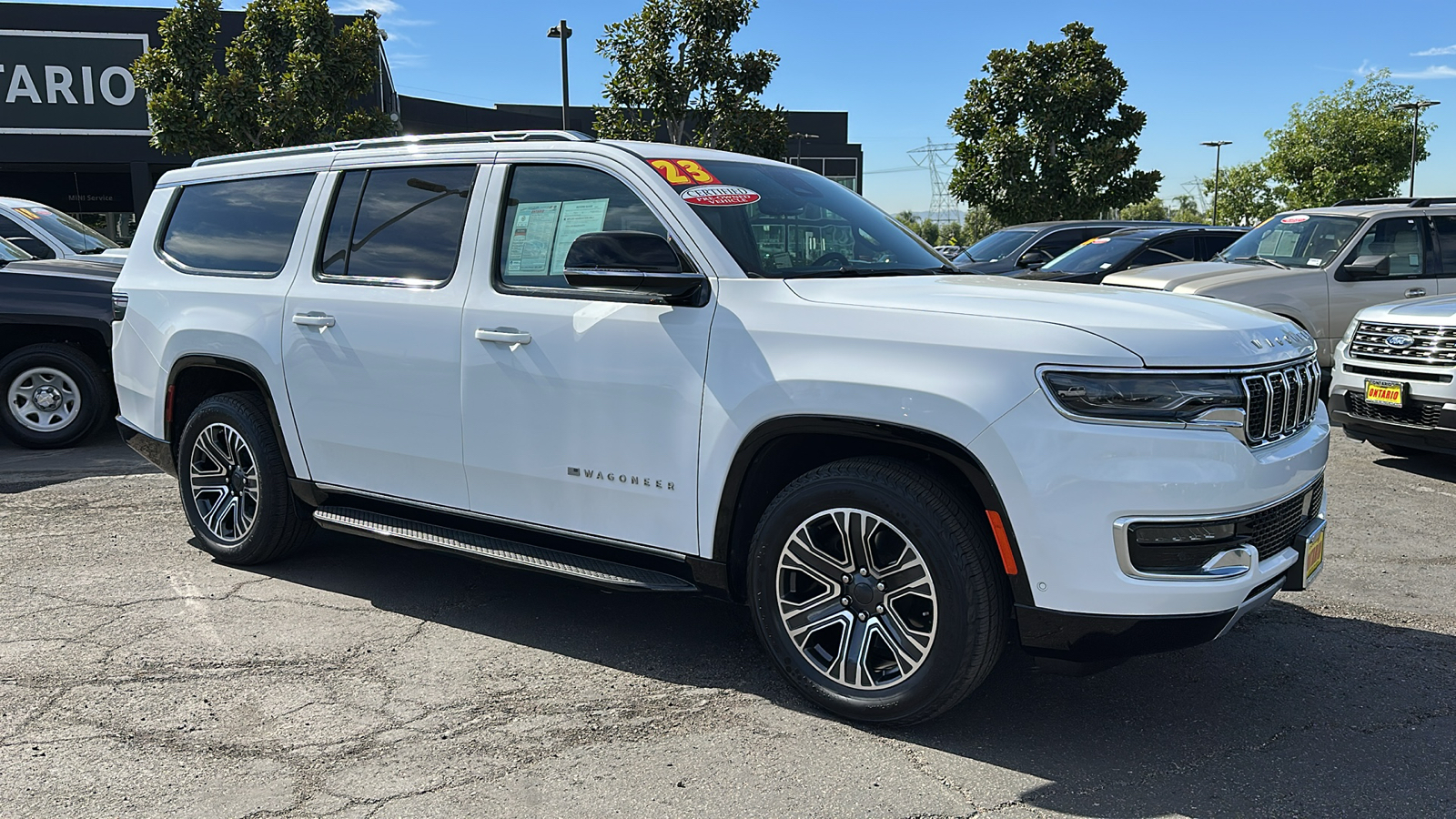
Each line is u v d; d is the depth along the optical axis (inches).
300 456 174.7
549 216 149.6
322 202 174.2
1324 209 386.0
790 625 131.1
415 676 142.6
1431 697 136.9
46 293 288.0
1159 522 110.0
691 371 132.3
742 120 701.9
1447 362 244.4
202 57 692.7
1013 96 853.2
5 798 109.6
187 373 190.7
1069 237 539.5
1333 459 287.6
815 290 130.6
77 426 296.8
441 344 153.6
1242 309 134.4
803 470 137.7
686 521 135.3
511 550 149.9
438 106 1386.6
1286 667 146.9
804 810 108.7
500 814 107.6
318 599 173.3
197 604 169.8
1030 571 113.7
